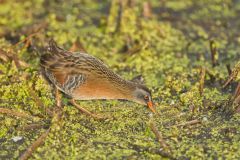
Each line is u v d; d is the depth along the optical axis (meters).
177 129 12.46
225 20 17.81
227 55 16.00
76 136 12.18
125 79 13.80
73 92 13.02
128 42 16.16
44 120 12.70
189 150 11.81
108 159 11.59
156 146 11.91
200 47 16.39
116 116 12.95
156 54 15.91
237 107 13.02
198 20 17.73
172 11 18.08
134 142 12.09
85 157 11.63
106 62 15.33
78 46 15.29
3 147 11.94
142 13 17.52
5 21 17.06
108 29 16.77
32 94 13.32
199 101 13.49
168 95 13.91
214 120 12.82
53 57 13.27
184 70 15.14
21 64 14.40
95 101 13.67
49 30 16.77
